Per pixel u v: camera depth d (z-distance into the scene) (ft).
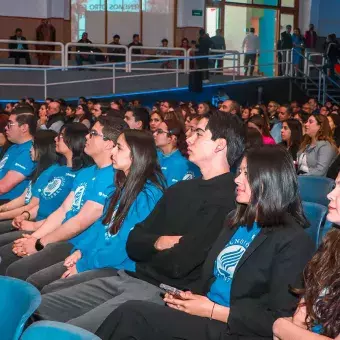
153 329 10.13
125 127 14.60
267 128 24.91
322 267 8.39
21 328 8.12
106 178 14.37
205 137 11.67
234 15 67.62
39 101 48.42
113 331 10.32
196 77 49.16
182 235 11.71
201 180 11.88
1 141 24.56
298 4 70.64
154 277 11.84
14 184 19.42
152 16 64.18
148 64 56.70
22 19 59.21
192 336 9.89
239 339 9.64
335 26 72.49
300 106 44.11
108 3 63.21
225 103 29.99
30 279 13.73
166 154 18.89
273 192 9.74
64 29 60.90
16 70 48.65
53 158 18.19
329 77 54.34
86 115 33.37
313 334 8.23
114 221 13.00
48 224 15.44
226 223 10.55
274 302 9.50
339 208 7.98
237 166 11.74
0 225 17.90
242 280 9.79
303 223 10.04
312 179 16.25
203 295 10.52
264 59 69.26
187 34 63.93
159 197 13.06
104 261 13.00
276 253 9.62
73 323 10.93
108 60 57.21
